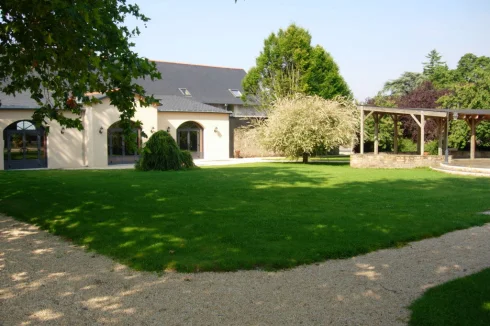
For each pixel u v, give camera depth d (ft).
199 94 119.96
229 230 21.59
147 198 31.99
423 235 21.09
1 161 70.54
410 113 72.43
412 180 47.60
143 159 61.82
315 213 26.22
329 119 77.00
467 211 27.35
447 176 53.11
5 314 12.32
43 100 72.69
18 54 21.83
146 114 85.46
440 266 16.61
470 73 162.50
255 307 12.66
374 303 12.94
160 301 13.17
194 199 31.68
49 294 13.84
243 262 16.56
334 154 122.72
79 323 11.69
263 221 23.68
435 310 12.09
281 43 107.45
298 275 15.49
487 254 18.22
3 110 70.18
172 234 20.98
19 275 15.78
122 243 19.60
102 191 35.55
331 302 13.03
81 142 78.59
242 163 81.41
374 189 38.86
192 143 97.91
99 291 14.06
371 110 74.08
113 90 22.81
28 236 21.85
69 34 18.84
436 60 209.15
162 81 119.44
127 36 27.25
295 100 81.30
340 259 17.49
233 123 108.78
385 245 19.33
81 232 21.77
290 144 77.87
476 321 11.37
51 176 50.55
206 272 15.85
